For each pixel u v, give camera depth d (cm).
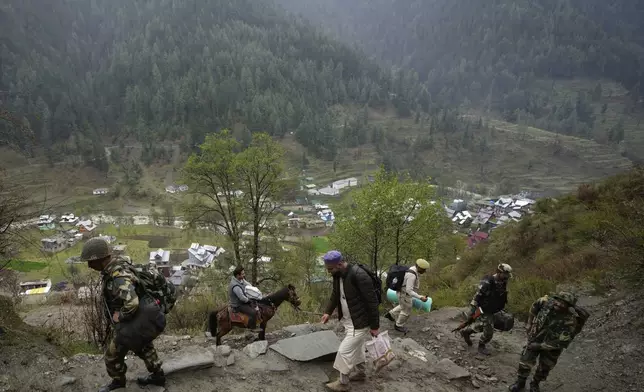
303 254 2641
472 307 664
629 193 1471
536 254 1420
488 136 15375
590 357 642
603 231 1218
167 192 9762
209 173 2131
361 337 480
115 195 9462
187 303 1073
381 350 480
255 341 613
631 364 596
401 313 764
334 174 11831
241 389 477
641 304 746
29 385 439
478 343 721
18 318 611
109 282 376
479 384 568
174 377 479
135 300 366
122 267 383
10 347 507
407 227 1814
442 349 692
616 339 670
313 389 493
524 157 13888
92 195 9438
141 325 379
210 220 2267
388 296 768
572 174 12812
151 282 401
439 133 15575
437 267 2020
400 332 770
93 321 677
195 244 5588
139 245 6159
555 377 601
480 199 10756
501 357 670
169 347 616
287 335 682
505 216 8444
